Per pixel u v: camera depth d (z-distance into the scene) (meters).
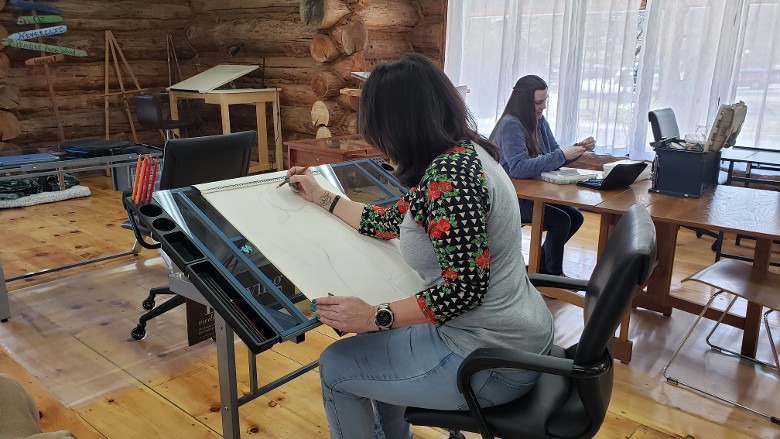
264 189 1.69
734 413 2.20
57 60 5.54
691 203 2.50
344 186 1.83
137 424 2.09
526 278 1.43
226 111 5.46
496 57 5.20
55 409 2.16
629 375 2.44
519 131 3.03
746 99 4.15
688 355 2.61
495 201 1.26
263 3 5.79
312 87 5.39
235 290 1.31
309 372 2.43
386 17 5.24
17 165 2.89
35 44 5.41
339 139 4.18
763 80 4.06
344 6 5.07
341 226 1.65
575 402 1.38
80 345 2.62
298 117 5.75
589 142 3.08
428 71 1.31
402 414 1.71
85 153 3.15
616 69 4.61
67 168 3.12
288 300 1.35
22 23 5.48
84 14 5.93
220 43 6.25
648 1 4.37
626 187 2.81
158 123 5.37
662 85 4.45
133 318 2.88
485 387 1.32
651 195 2.65
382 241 1.65
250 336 1.24
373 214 1.64
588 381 1.21
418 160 1.33
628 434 2.06
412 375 1.33
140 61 6.45
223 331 1.52
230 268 1.38
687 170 2.59
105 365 2.47
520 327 1.31
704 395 2.31
